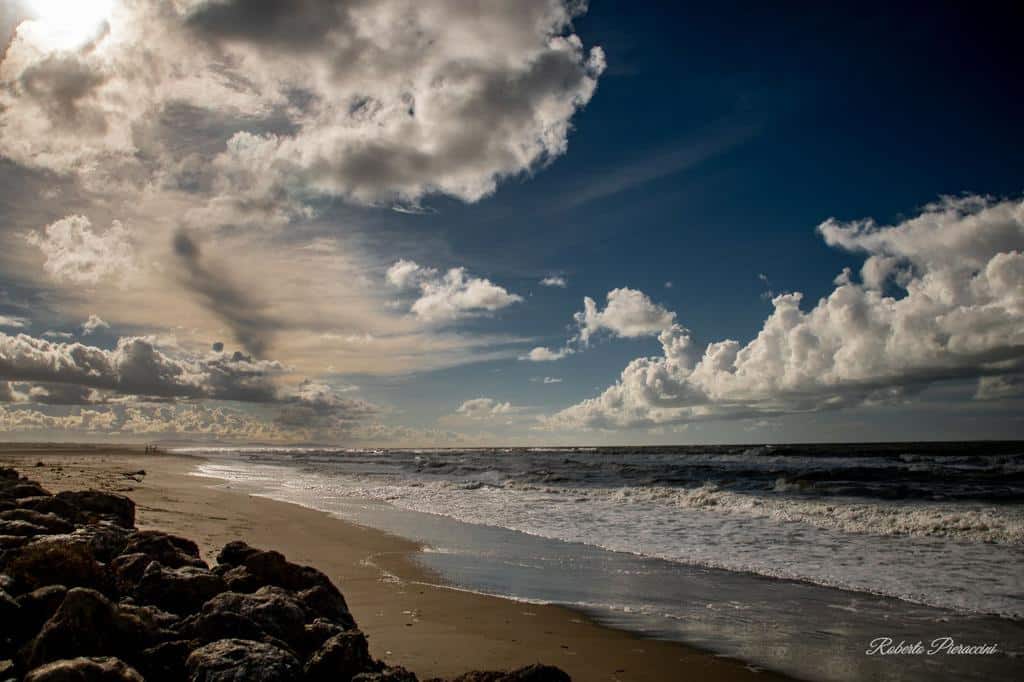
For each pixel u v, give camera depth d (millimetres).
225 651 4559
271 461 64688
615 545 13633
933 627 8008
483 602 8852
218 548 11250
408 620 7820
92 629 4645
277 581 6875
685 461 55469
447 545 13531
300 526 15508
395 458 78875
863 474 32781
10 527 8016
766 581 10398
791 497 23266
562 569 11203
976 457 51375
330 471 43531
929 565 11594
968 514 16500
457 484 30656
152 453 80812
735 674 6406
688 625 7996
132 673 4109
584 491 25812
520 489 27469
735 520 17266
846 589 9914
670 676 6316
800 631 7824
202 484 28203
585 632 7613
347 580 10023
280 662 4543
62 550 6102
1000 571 11094
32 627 5059
